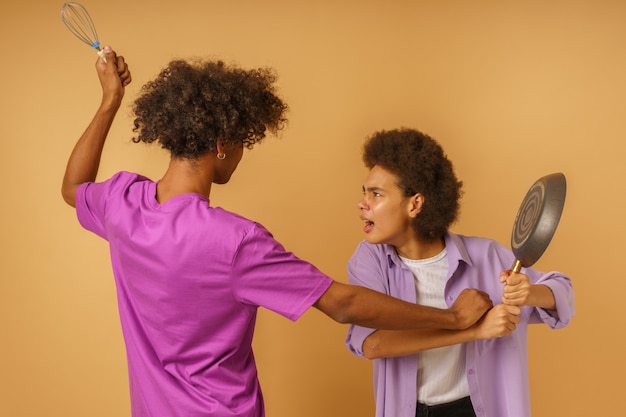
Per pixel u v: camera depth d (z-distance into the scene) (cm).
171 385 142
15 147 238
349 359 243
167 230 135
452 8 230
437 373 169
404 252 170
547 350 242
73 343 245
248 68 233
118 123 236
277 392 245
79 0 233
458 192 171
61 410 248
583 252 238
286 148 235
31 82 236
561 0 229
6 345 245
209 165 145
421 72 232
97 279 243
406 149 162
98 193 150
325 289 139
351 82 233
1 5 234
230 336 141
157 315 139
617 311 240
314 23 232
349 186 236
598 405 244
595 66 231
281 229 238
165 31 233
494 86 232
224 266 134
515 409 168
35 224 241
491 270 172
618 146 234
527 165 235
